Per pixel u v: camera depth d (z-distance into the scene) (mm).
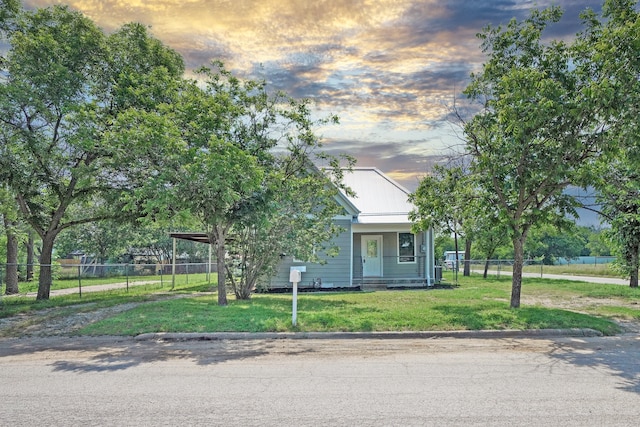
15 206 17016
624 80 9875
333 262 21062
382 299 14484
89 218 17938
